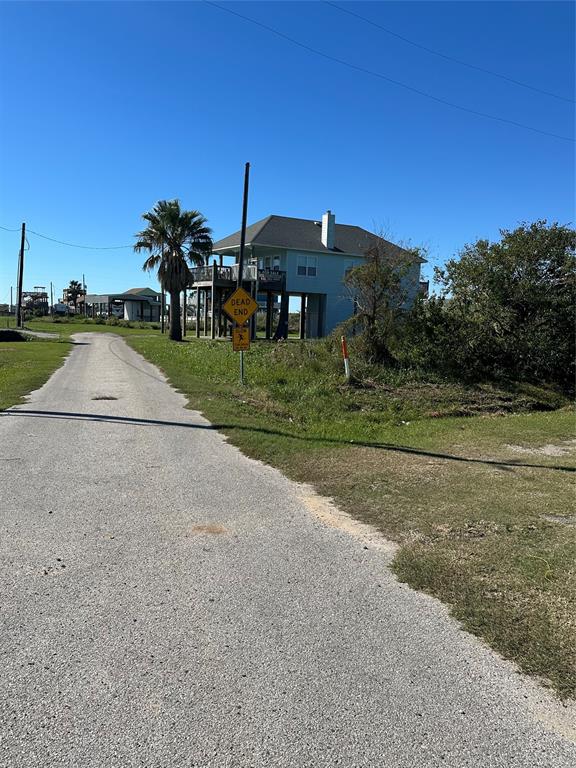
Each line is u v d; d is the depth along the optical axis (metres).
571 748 2.36
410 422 11.21
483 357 17.17
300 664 2.92
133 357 25.03
